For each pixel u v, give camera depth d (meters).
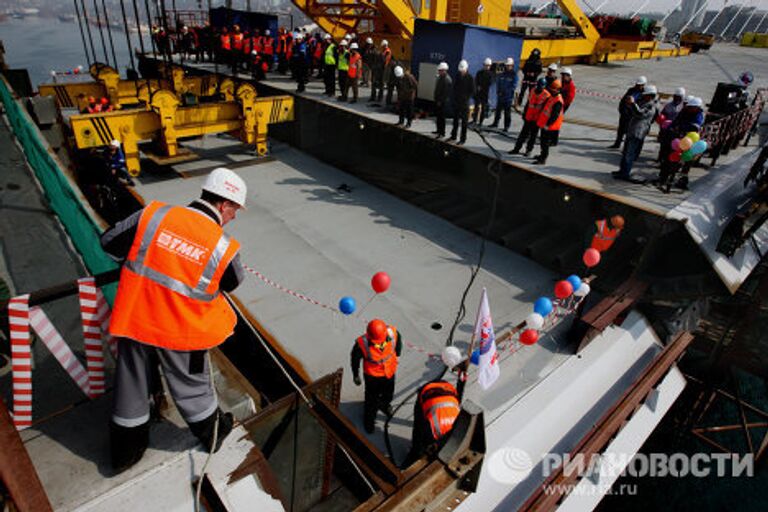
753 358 9.31
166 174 12.38
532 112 8.85
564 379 6.31
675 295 7.13
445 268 8.82
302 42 14.02
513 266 8.96
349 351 6.66
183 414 2.04
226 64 19.45
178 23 19.09
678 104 8.27
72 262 4.70
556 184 8.27
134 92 14.98
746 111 9.91
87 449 2.14
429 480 2.26
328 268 8.57
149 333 1.80
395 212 11.04
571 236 8.74
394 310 7.56
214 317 1.89
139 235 1.77
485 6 16.09
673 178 7.75
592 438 5.15
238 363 7.52
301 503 4.39
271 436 3.27
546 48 19.95
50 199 5.58
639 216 7.26
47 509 1.65
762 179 8.33
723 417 11.75
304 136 14.31
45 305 3.98
